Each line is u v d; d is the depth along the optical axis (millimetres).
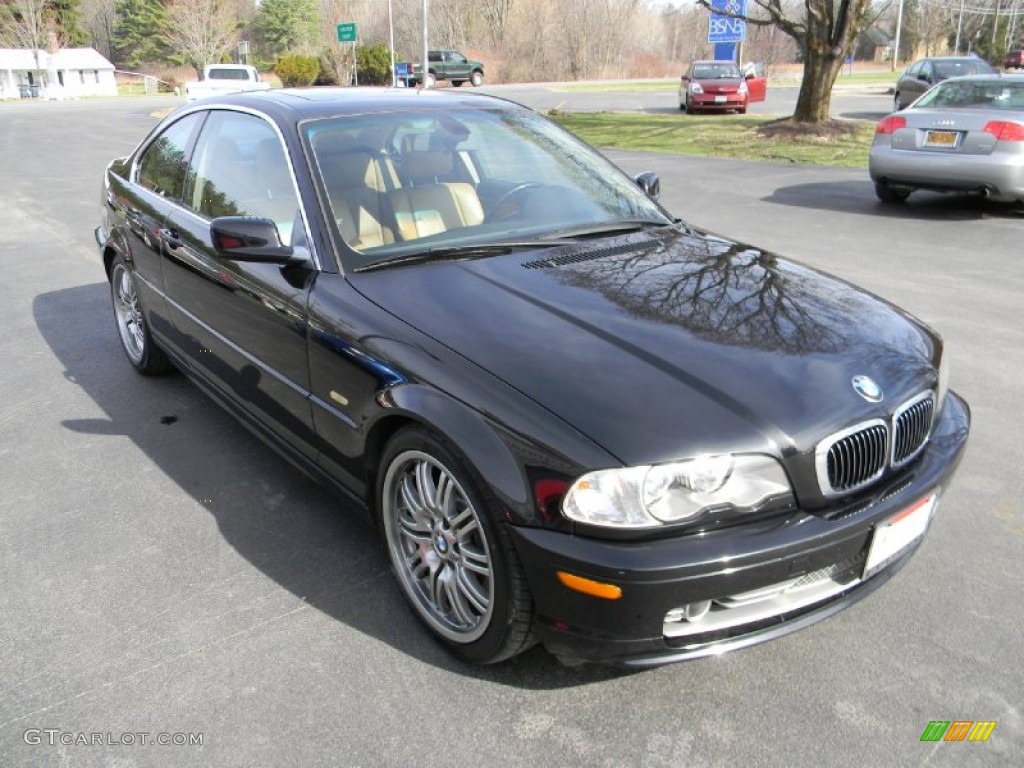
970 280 6859
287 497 3711
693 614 2256
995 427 4270
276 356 3295
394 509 2828
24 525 3506
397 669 2656
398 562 2857
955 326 5754
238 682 2607
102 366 5328
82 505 3662
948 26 60031
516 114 4141
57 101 42062
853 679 2594
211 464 4020
